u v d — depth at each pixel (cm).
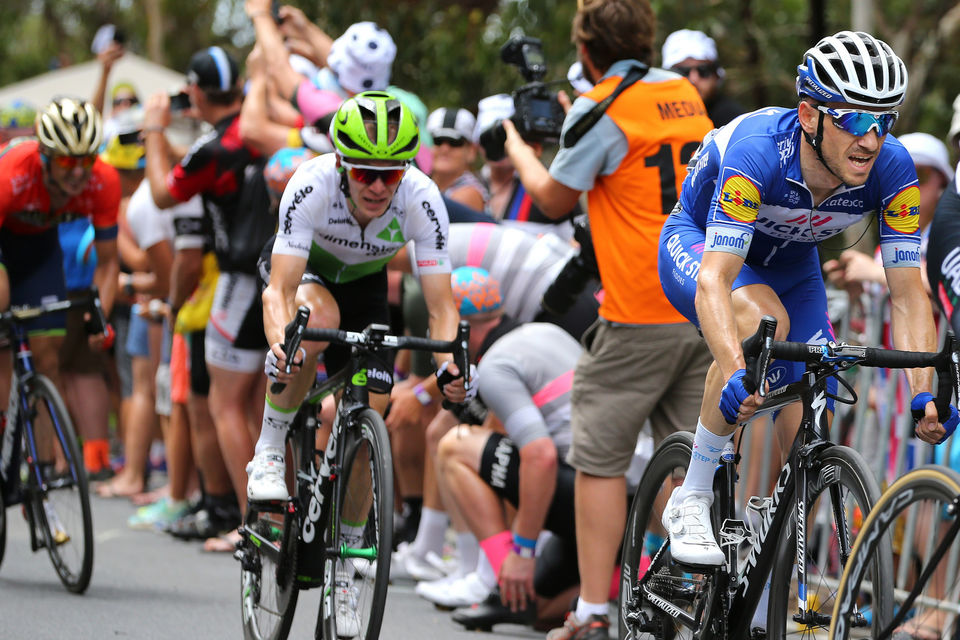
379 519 1098
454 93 3466
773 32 3628
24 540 2111
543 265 1748
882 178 1017
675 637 1149
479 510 1612
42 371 1839
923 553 888
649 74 1426
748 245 1010
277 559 1260
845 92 931
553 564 1561
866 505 909
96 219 1880
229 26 7550
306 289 1302
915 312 1020
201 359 2152
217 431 2120
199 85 2016
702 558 1040
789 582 1004
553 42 3353
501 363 1564
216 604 1647
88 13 8575
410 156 1184
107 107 4219
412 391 1797
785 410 1102
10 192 1705
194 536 2233
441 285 1295
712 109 1955
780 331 1029
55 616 1505
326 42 2252
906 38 3412
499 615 1564
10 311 1708
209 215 2019
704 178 1084
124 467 2875
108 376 3228
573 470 1567
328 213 1240
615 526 1402
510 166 2025
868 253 2091
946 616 856
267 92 2059
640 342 1360
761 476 1706
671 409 1393
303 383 1266
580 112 1391
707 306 985
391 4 3425
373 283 1375
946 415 933
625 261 1369
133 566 1930
